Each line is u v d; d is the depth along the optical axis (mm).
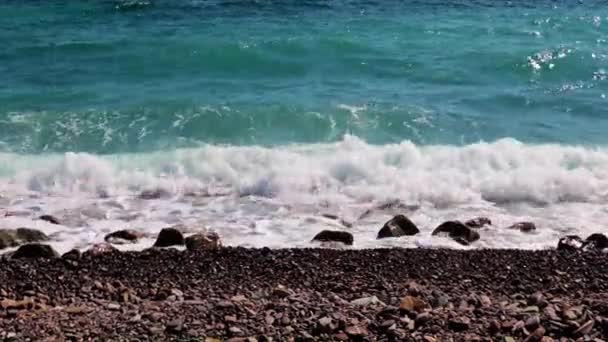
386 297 8016
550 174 12766
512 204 12047
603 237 10273
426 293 8164
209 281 8820
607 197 12273
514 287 8562
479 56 20422
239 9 26109
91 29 23438
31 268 9148
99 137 15016
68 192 12391
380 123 15844
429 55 20656
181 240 10172
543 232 10930
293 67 19938
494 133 15562
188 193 12375
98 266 9250
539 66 19734
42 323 7098
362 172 12828
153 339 6734
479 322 7094
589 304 7699
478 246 10312
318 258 9516
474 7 26484
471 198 12211
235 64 20203
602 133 15609
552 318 7121
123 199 12125
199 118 15852
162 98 17172
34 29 23406
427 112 16469
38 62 20266
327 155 13891
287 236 10695
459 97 17672
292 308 7465
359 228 11016
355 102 16984
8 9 25875
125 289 8438
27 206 11742
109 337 6762
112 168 13180
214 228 10961
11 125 15453
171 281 8836
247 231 10867
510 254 9695
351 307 7559
